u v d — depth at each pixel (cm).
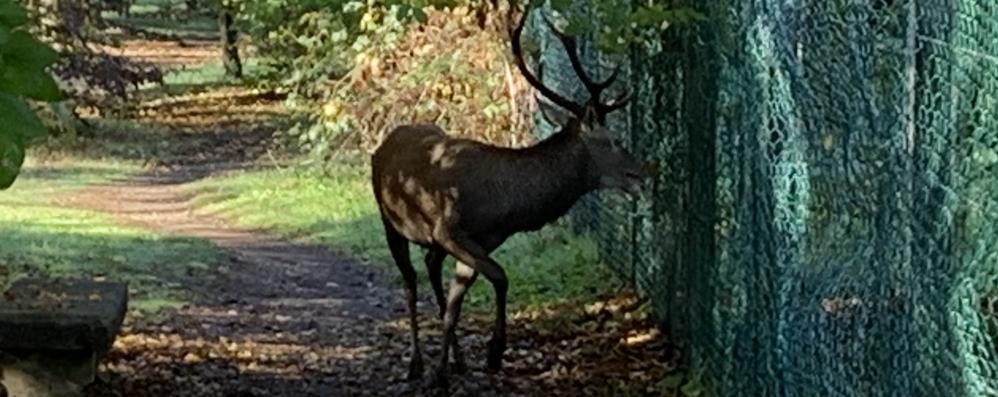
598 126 953
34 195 2325
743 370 753
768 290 685
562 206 955
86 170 2708
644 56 1041
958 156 482
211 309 1262
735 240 762
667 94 960
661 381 906
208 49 4844
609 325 1086
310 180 2230
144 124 3322
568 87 1414
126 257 1534
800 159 639
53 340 710
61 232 1753
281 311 1277
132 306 1217
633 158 959
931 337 505
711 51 812
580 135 945
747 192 723
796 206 641
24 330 709
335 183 2178
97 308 730
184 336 1096
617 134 1166
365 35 1828
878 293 560
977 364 480
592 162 949
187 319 1187
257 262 1638
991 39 455
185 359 999
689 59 881
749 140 709
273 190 2244
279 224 2033
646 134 1046
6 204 2114
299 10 1070
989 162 463
